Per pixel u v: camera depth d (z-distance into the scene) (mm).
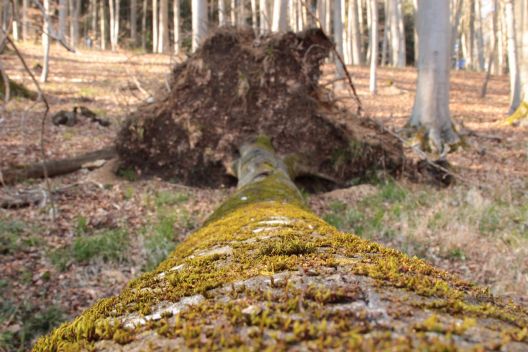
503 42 34625
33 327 4121
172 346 917
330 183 8953
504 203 7590
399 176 8992
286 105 9023
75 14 31500
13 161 8828
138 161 9195
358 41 33438
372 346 737
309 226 2361
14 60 22672
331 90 9781
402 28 34625
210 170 8961
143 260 5523
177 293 1279
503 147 11617
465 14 43781
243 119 9023
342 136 8945
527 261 5434
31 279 4977
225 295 1168
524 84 14211
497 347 774
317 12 26422
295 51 9055
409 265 1381
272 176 5551
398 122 14273
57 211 6805
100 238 5840
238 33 9383
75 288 4887
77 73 21047
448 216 6770
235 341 843
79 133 11391
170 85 9820
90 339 1138
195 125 8977
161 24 33406
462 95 22562
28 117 12023
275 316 917
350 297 1024
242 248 1786
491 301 1188
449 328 819
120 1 45969
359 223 6668
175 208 7379
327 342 776
